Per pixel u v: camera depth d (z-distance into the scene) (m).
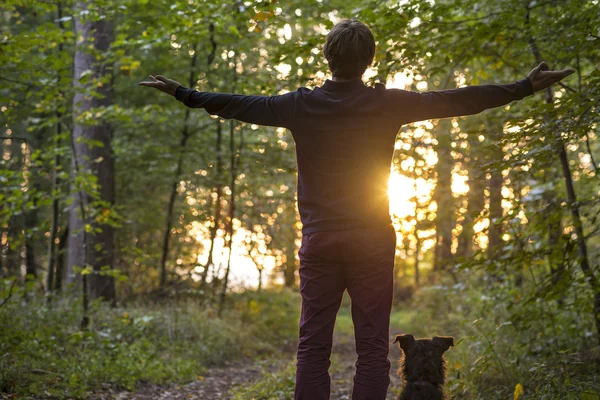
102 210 8.12
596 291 4.63
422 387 2.99
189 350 8.40
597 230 4.86
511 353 5.61
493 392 4.76
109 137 11.02
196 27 7.14
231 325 10.73
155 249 14.84
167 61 11.98
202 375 7.39
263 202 15.23
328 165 2.58
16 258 13.16
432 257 19.56
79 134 10.74
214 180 12.36
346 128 2.57
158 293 11.77
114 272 7.86
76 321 7.94
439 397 2.98
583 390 3.81
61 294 9.12
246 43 10.35
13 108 7.12
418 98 2.57
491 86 2.60
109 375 6.00
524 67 6.20
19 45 6.20
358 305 2.62
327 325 2.65
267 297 14.59
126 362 6.45
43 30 6.56
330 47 2.65
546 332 5.97
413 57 5.64
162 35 7.82
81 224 10.55
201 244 15.66
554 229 4.86
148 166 13.32
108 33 10.39
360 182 2.56
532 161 4.35
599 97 3.86
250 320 12.12
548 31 5.15
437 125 9.16
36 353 5.96
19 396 4.85
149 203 14.41
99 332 7.17
